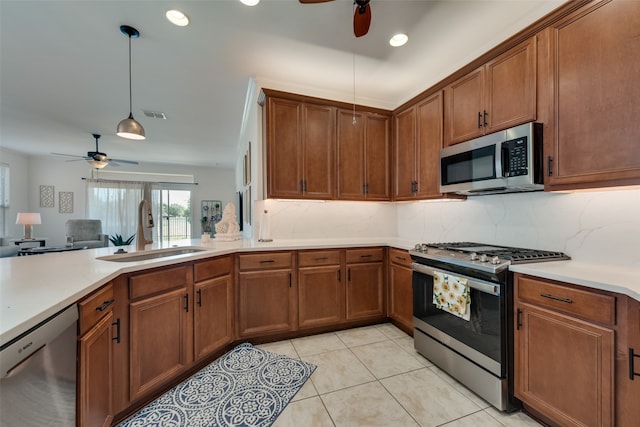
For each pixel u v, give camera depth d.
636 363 1.12
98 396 1.27
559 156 1.60
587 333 1.27
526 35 1.77
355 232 3.34
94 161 4.58
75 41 2.20
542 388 1.45
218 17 1.93
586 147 1.48
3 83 2.90
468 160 2.12
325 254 2.66
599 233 1.63
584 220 1.71
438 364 2.05
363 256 2.81
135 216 7.25
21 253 4.62
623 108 1.33
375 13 1.88
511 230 2.16
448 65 2.54
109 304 1.38
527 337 1.53
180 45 2.26
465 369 1.82
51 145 5.46
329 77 2.78
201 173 7.98
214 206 8.11
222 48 2.30
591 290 1.26
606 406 1.20
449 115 2.39
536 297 1.48
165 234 7.56
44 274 1.36
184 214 7.81
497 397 1.61
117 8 1.84
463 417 1.56
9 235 5.82
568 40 1.56
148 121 4.14
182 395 1.75
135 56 2.42
